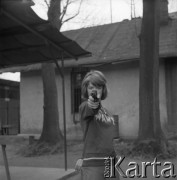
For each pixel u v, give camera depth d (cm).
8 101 2242
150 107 1108
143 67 1132
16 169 829
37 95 1780
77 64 1597
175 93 1458
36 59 848
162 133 1108
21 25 599
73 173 758
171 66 1473
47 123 1308
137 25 1809
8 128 1958
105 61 1534
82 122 289
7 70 1775
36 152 1201
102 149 286
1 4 494
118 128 1521
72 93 1681
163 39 1530
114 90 1583
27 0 617
